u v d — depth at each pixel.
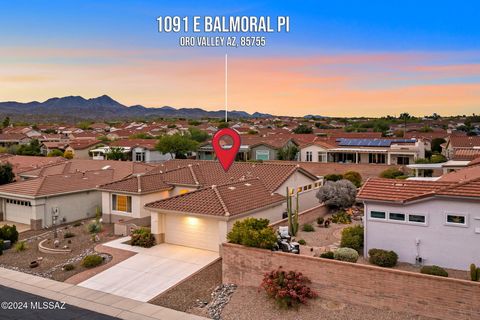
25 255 23.08
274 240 17.97
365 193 19.92
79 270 20.28
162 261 20.95
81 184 32.72
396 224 19.08
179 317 15.52
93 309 16.19
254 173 31.20
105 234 26.28
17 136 97.81
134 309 16.17
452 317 14.31
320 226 26.30
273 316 15.41
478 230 17.48
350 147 62.00
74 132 124.81
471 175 23.88
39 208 29.31
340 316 15.14
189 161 39.03
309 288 16.41
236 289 17.72
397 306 15.12
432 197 18.17
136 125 160.88
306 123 167.75
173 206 23.30
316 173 50.62
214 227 22.31
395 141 61.12
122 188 28.70
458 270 17.88
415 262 18.69
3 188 31.64
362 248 20.86
